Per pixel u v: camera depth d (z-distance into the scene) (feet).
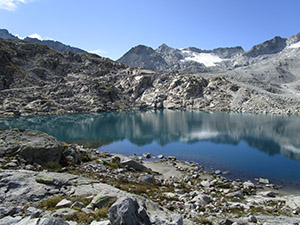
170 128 311.88
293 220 63.82
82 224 40.32
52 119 371.97
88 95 546.26
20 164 81.71
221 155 181.78
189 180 115.96
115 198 51.88
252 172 141.69
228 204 77.10
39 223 35.24
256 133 277.64
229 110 586.04
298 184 121.70
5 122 318.24
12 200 51.26
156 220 41.01
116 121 377.30
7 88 488.44
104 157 137.39
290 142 230.07
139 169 124.67
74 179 66.64
